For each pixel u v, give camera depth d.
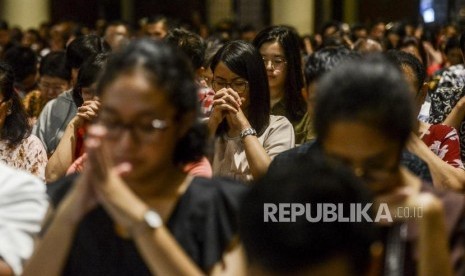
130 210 2.80
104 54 5.76
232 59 5.39
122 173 2.94
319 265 2.27
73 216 2.91
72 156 5.43
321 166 2.41
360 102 2.80
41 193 3.65
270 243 2.28
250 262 2.34
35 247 3.15
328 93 2.84
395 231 2.93
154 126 2.95
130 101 2.93
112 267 3.06
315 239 2.27
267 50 6.29
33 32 16.09
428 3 23.88
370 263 2.36
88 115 5.40
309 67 4.04
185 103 3.03
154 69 2.95
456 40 11.21
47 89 7.96
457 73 8.15
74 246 3.10
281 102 6.31
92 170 2.82
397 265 2.91
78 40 7.21
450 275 2.92
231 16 24.58
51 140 6.60
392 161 2.87
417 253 2.93
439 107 6.95
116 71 2.97
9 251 3.51
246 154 5.04
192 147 3.14
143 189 3.09
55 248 2.94
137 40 3.05
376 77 2.83
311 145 3.57
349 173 2.42
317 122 2.87
